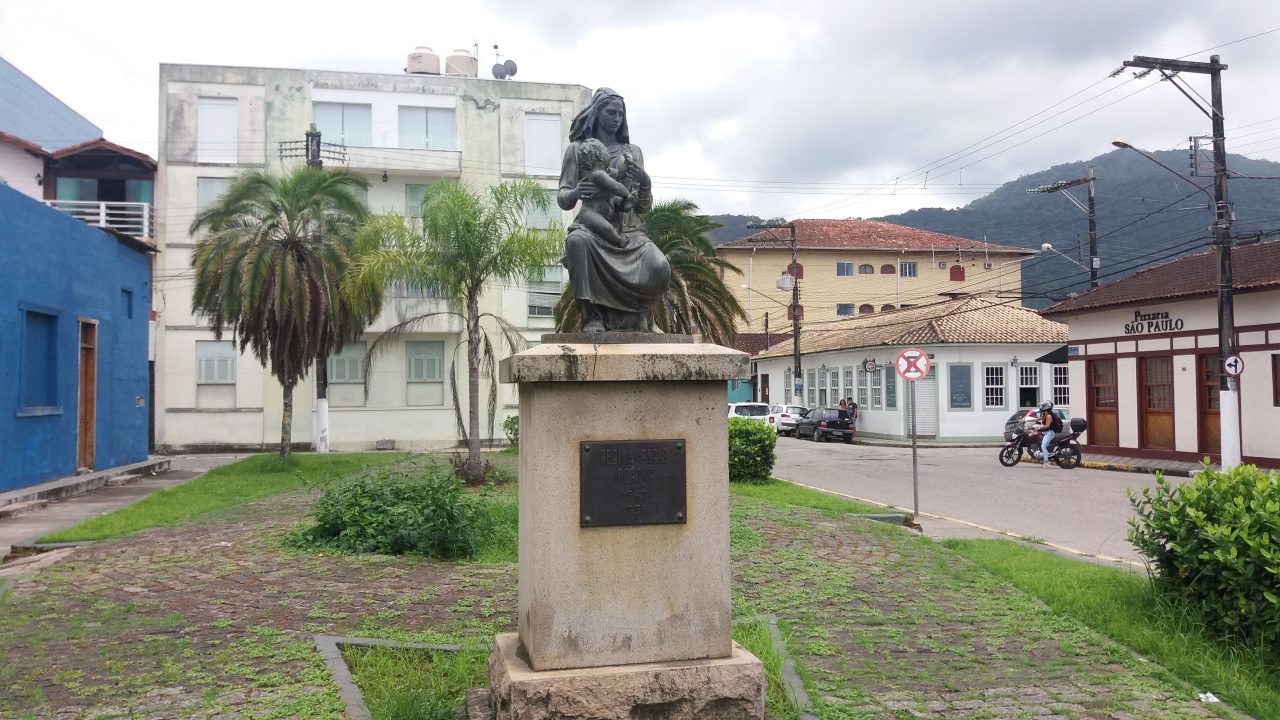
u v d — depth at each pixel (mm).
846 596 7113
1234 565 5250
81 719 4449
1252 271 20125
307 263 18734
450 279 15477
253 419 28578
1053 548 9859
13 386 14523
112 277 18891
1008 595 7129
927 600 6992
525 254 15227
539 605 4066
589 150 4656
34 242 15281
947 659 5480
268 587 7309
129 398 19984
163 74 28484
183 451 28172
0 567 8656
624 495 4148
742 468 16328
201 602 6832
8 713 4535
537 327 29672
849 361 36375
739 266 51094
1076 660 5438
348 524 9203
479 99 30266
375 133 29656
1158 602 6020
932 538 10234
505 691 4031
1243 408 19938
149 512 12219
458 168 29344
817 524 10914
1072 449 21062
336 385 28859
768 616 6355
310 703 4570
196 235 28328
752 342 50750
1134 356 23047
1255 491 5660
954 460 23359
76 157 28203
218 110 28828
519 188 15227
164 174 28406
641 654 4156
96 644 5746
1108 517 12508
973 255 52719
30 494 13945
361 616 6395
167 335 28250
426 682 4977
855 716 4508
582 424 4133
